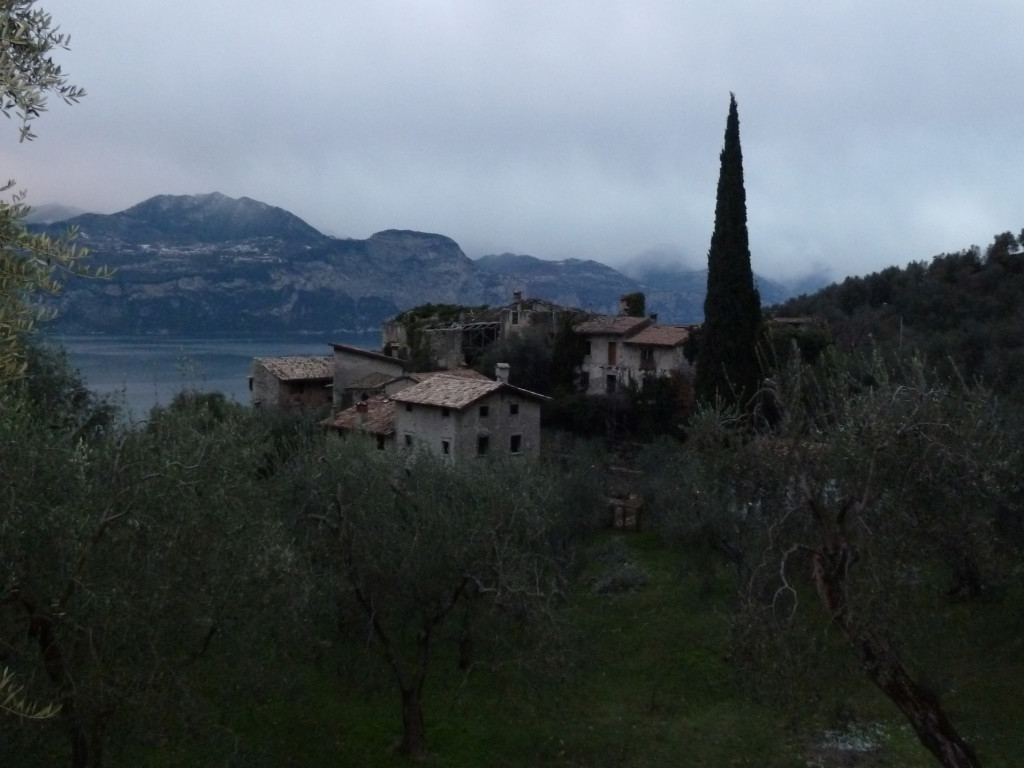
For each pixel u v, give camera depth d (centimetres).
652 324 5584
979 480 1197
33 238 597
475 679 2073
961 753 1164
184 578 1059
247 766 1340
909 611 1242
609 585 2850
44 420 1287
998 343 3975
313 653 1633
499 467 1945
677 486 2659
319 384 5422
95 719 1001
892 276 5941
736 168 4006
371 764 1664
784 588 1195
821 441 1261
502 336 6034
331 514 1647
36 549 949
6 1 589
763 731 1802
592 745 1780
